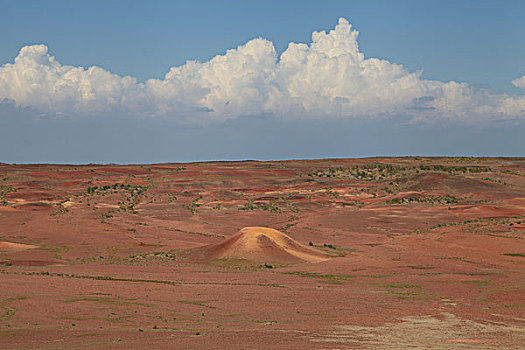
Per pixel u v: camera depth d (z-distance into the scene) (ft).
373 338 99.60
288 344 92.32
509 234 278.26
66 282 161.58
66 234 302.66
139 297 142.31
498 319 122.52
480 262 217.36
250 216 393.09
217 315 123.85
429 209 398.42
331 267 208.54
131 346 90.53
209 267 212.84
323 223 356.38
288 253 230.89
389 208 409.49
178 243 282.15
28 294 138.62
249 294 151.94
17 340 95.76
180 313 124.98
